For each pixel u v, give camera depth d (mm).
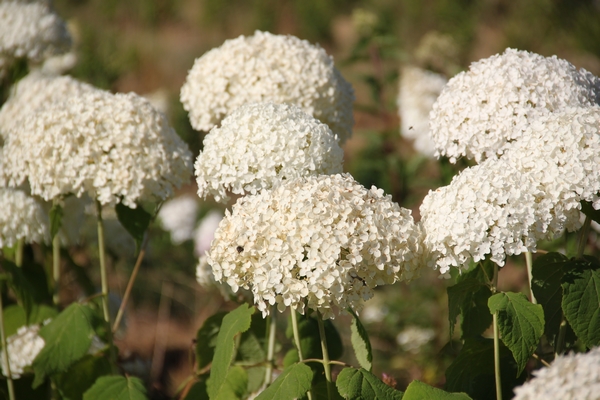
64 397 1907
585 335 1676
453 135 1783
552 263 1727
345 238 1632
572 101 1760
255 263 1653
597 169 1648
